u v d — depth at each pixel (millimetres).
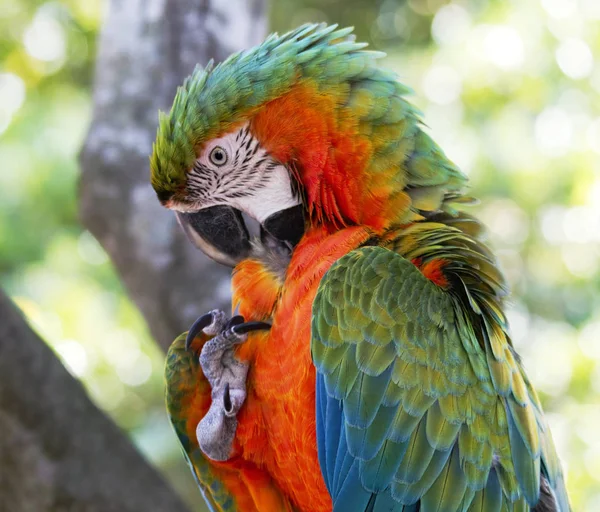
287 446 4316
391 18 11375
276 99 4348
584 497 8664
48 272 9719
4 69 10406
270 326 4422
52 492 5641
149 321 6496
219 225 4691
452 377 3936
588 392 9641
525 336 10258
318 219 4391
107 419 5930
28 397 5555
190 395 4605
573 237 10289
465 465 3910
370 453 3893
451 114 10039
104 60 6711
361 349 3912
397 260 4078
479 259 4273
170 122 4590
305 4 11852
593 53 9898
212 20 6629
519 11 10008
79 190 6570
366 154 4223
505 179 9805
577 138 9922
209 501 4785
